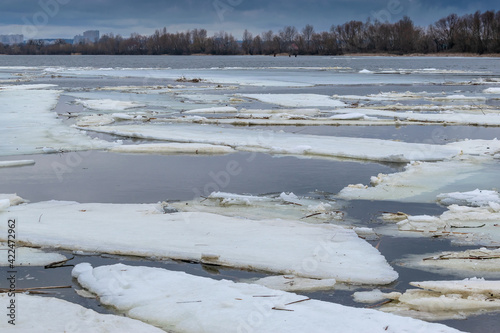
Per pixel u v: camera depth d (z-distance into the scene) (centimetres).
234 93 3862
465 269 789
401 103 3155
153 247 855
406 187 1245
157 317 636
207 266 805
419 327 595
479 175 1346
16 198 1145
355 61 11875
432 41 13325
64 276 770
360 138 1872
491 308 666
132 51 16375
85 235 909
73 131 2033
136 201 1165
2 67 9206
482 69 7925
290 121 2312
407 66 9169
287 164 1519
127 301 673
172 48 15462
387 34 13338
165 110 2781
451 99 3334
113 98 3384
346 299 695
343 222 1009
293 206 1103
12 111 2603
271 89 4278
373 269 772
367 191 1217
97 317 628
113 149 1712
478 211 1041
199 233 917
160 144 1739
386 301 688
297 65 9875
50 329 597
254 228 941
